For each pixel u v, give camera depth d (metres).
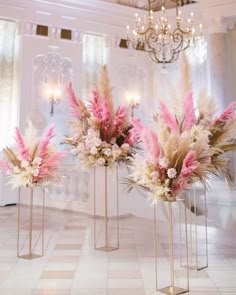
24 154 3.75
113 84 10.04
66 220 6.08
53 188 7.55
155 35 7.55
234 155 8.14
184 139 2.64
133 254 3.90
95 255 3.85
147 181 2.70
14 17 8.84
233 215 8.10
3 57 8.98
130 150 4.19
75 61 9.58
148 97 10.48
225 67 8.70
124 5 10.09
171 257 2.81
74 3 9.49
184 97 2.99
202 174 2.70
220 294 2.73
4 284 2.94
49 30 9.27
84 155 4.20
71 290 2.80
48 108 9.14
